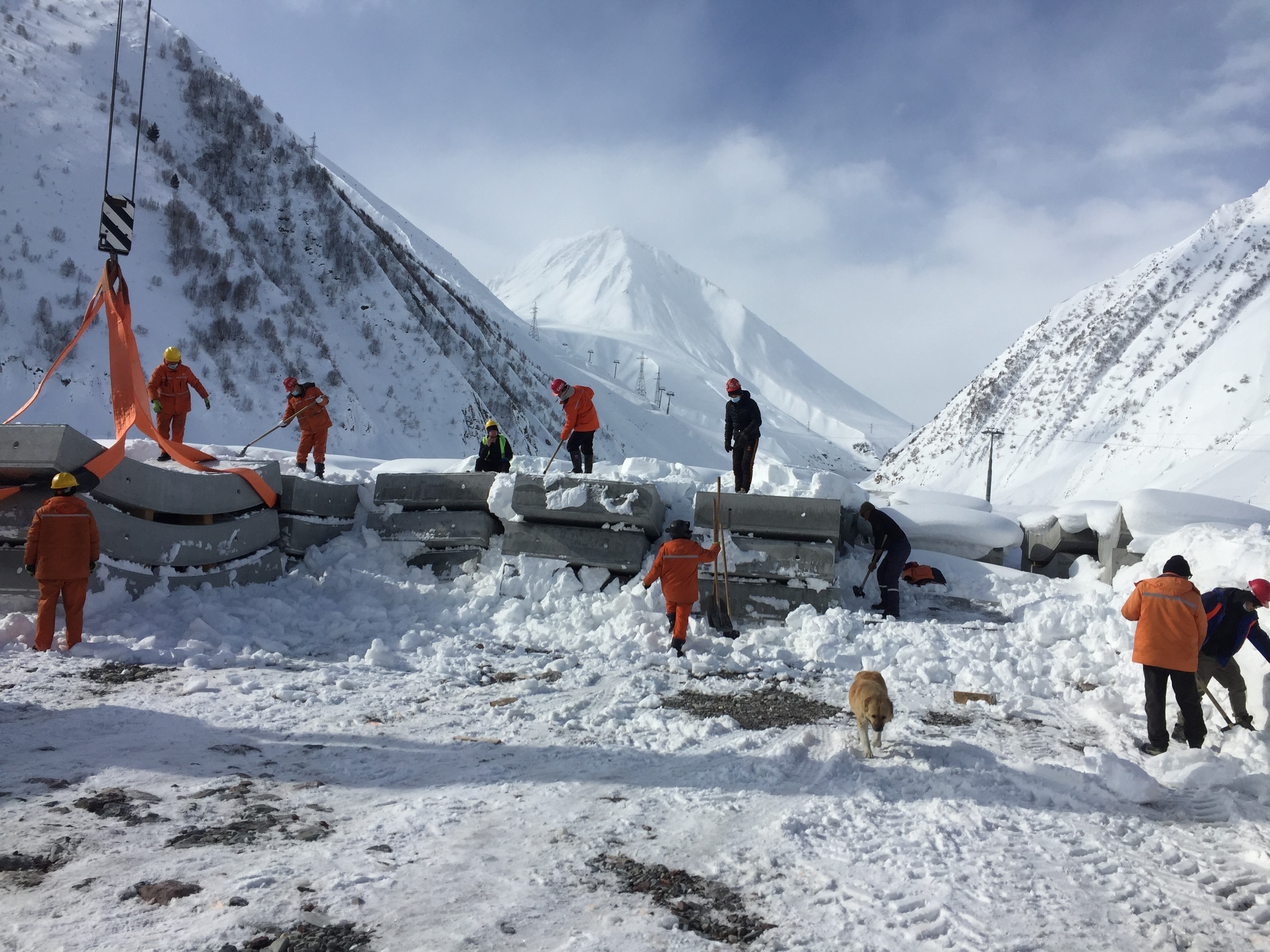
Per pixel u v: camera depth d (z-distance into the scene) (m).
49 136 58.06
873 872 3.64
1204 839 4.15
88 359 41.31
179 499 8.98
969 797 4.59
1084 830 4.21
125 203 10.91
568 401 11.94
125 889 3.19
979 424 175.50
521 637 8.79
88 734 5.10
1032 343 190.38
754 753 5.33
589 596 9.98
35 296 43.47
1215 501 11.82
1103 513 12.55
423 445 53.88
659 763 5.12
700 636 8.73
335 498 11.32
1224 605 5.85
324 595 9.84
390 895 3.25
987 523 12.38
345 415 49.72
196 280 51.94
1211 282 174.62
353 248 69.88
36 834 3.65
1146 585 5.77
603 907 3.24
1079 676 7.48
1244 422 127.56
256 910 3.07
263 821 3.97
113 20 80.31
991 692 7.11
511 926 3.05
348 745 5.22
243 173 71.38
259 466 10.33
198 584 9.16
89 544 7.28
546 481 10.42
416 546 10.99
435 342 68.62
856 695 5.46
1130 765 4.82
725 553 9.23
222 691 6.30
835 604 9.75
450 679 7.09
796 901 3.36
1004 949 3.03
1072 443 151.38
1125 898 3.49
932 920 3.24
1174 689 5.56
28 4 76.19
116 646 7.20
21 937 2.82
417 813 4.14
